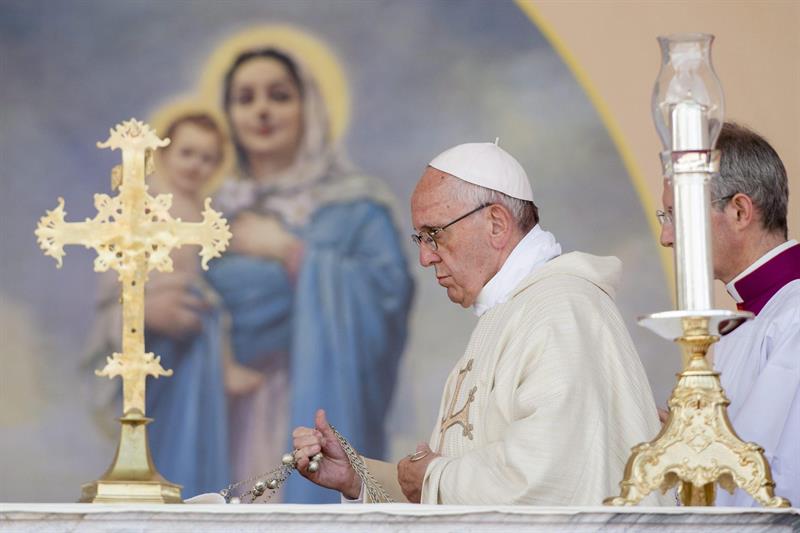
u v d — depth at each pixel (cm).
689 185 404
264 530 340
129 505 339
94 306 1360
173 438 1345
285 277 1383
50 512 333
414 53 1404
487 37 1396
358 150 1402
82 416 1342
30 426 1335
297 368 1370
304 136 1403
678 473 393
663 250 1353
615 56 1375
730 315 392
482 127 1390
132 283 414
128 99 1389
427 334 1380
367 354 1376
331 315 1379
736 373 653
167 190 1384
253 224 1389
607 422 539
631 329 1335
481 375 595
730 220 656
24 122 1372
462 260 635
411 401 1371
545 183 1369
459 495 531
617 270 609
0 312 1345
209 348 1363
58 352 1348
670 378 1316
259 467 1351
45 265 1358
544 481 516
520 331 577
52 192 1368
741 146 654
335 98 1405
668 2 1364
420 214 643
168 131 1391
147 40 1395
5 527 333
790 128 1318
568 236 1362
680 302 402
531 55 1388
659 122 417
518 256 630
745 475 390
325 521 342
